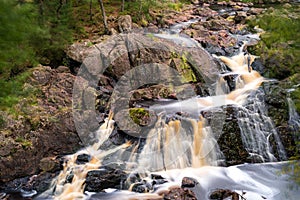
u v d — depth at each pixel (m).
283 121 10.38
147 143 9.49
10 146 8.59
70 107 10.10
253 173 9.28
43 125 9.29
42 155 9.15
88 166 9.01
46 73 10.79
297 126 10.24
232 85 12.22
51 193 8.43
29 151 8.82
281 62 12.29
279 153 9.97
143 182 8.57
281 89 11.09
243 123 10.17
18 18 7.45
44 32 9.55
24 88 9.89
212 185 8.70
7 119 8.98
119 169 8.88
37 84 10.47
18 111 9.32
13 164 8.59
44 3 12.41
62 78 10.88
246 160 9.76
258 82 12.28
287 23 12.50
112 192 8.38
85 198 8.23
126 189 8.45
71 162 9.16
